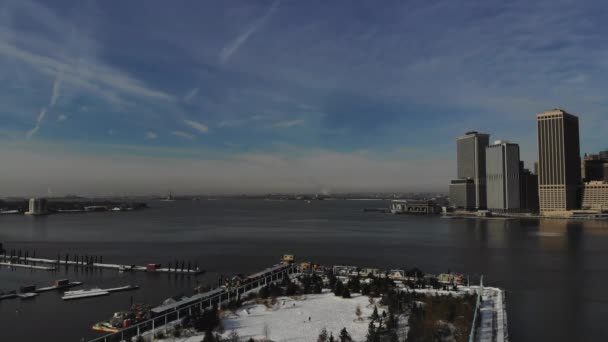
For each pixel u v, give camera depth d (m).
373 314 183.12
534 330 184.25
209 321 171.88
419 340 154.62
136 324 174.62
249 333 167.75
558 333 180.50
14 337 178.38
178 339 161.88
